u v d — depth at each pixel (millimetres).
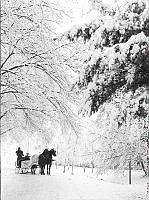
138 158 26750
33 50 13344
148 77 9641
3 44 12953
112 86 9766
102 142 26969
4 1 11945
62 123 15281
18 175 18656
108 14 10203
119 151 26172
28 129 15703
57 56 13727
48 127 16344
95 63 9359
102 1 10242
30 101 13547
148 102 10898
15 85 12727
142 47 8852
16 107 13625
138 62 9070
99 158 27828
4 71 12547
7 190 13086
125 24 9352
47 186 14422
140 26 9312
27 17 12820
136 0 9461
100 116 19328
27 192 12797
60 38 10719
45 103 13773
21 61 13008
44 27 13188
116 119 13039
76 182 16625
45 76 14070
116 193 13195
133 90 10461
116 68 9273
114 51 9125
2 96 13320
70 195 12312
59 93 14461
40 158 20109
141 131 19312
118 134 24812
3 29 12258
